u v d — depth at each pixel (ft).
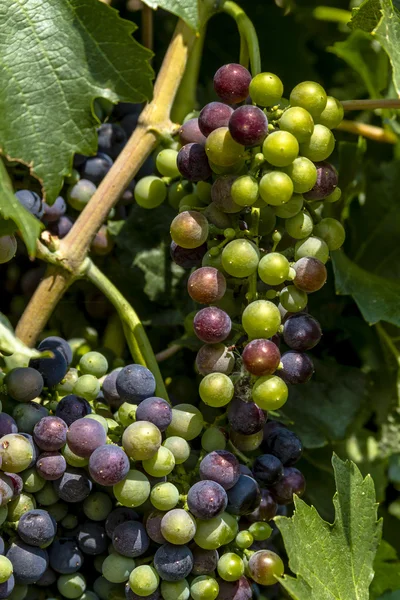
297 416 2.44
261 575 2.06
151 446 2.00
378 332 2.53
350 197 2.55
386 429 2.53
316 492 2.48
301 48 2.76
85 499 2.07
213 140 2.03
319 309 2.53
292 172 2.03
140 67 2.14
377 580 2.37
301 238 2.08
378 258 2.57
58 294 2.21
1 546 2.02
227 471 2.03
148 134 2.23
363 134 2.59
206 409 2.18
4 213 1.97
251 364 1.99
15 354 2.14
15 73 2.11
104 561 2.06
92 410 2.12
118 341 2.40
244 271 2.03
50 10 2.13
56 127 2.12
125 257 2.43
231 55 2.74
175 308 2.45
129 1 2.74
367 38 2.65
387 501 2.60
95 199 2.21
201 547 2.04
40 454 2.04
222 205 2.06
